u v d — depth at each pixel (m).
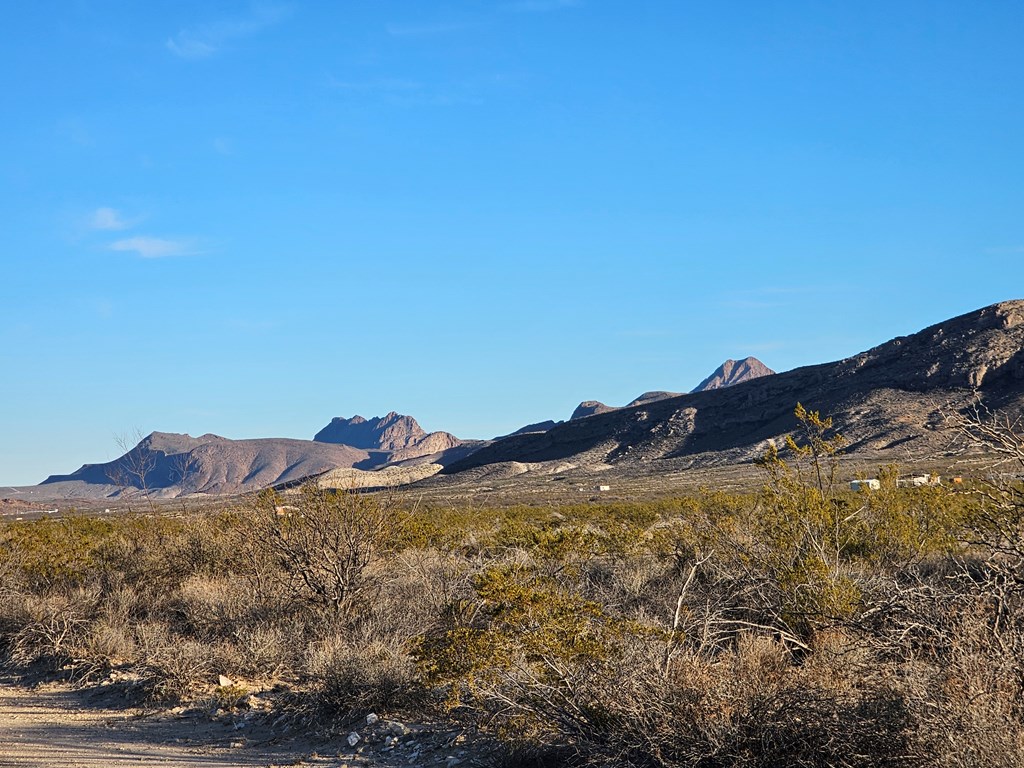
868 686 6.37
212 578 17.34
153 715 10.56
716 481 87.12
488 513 32.31
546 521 24.45
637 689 7.02
